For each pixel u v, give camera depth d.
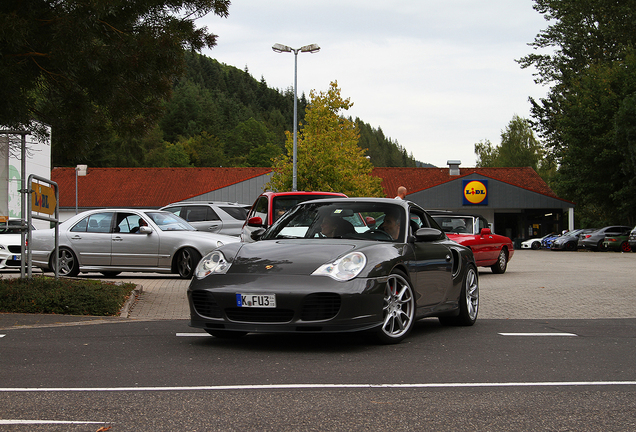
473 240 16.12
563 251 41.78
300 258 5.90
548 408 3.76
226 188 47.00
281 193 12.38
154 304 9.33
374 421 3.46
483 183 48.53
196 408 3.71
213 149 125.69
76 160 11.03
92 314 7.95
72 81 9.72
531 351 5.75
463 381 4.49
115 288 9.23
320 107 36.44
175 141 139.00
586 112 42.41
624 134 39.81
